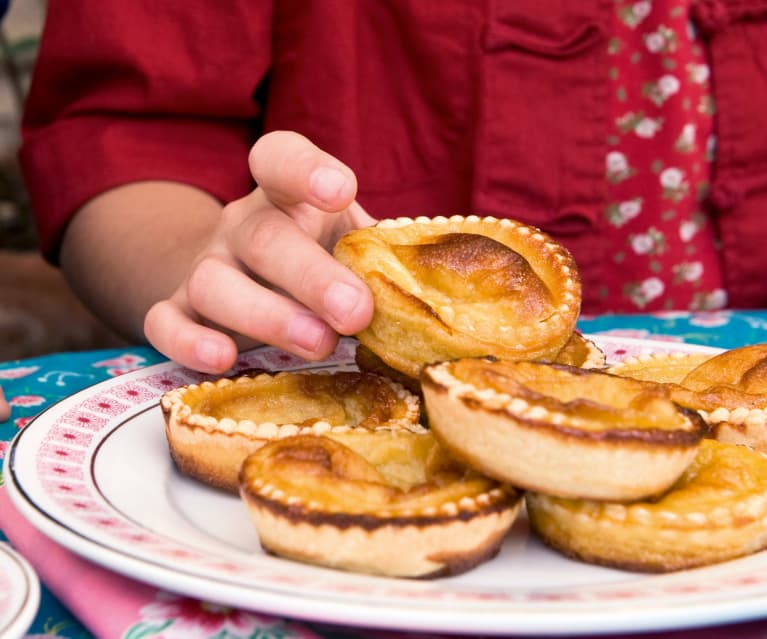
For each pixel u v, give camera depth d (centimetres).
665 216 73
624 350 54
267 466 37
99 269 63
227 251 51
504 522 37
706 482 39
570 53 71
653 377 48
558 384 38
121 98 68
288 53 73
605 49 71
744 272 73
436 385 37
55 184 66
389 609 32
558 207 72
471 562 37
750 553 37
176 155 68
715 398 43
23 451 41
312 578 34
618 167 73
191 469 43
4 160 162
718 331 61
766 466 40
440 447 39
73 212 66
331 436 40
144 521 38
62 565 36
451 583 36
